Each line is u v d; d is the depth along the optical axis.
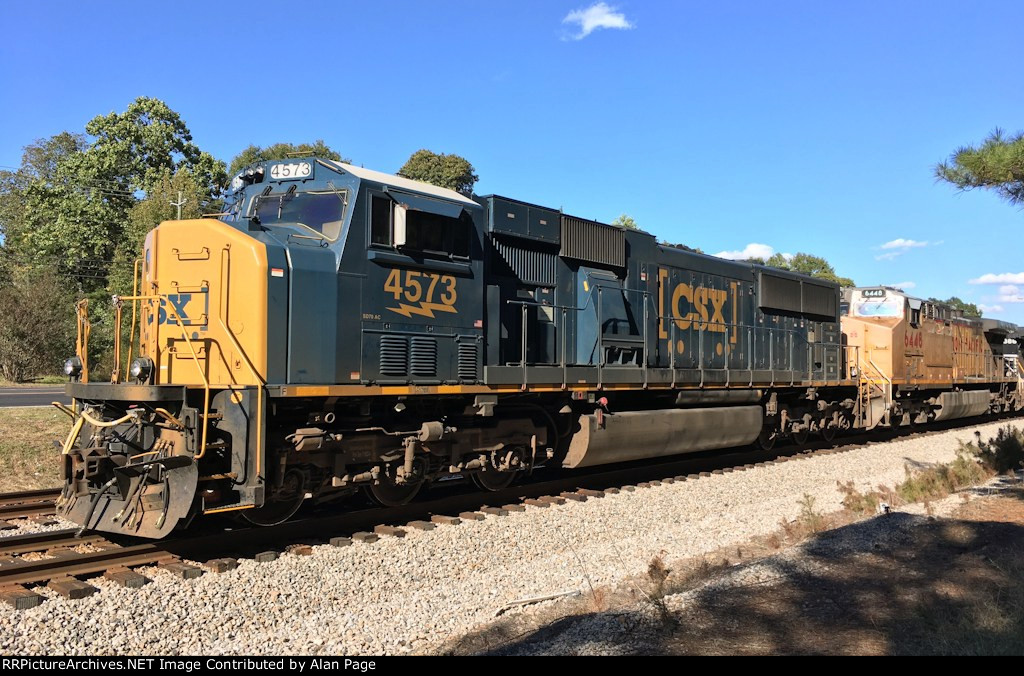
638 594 6.14
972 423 24.39
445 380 8.90
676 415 12.23
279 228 8.19
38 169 60.34
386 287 8.29
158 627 5.18
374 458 8.26
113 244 41.41
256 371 7.19
